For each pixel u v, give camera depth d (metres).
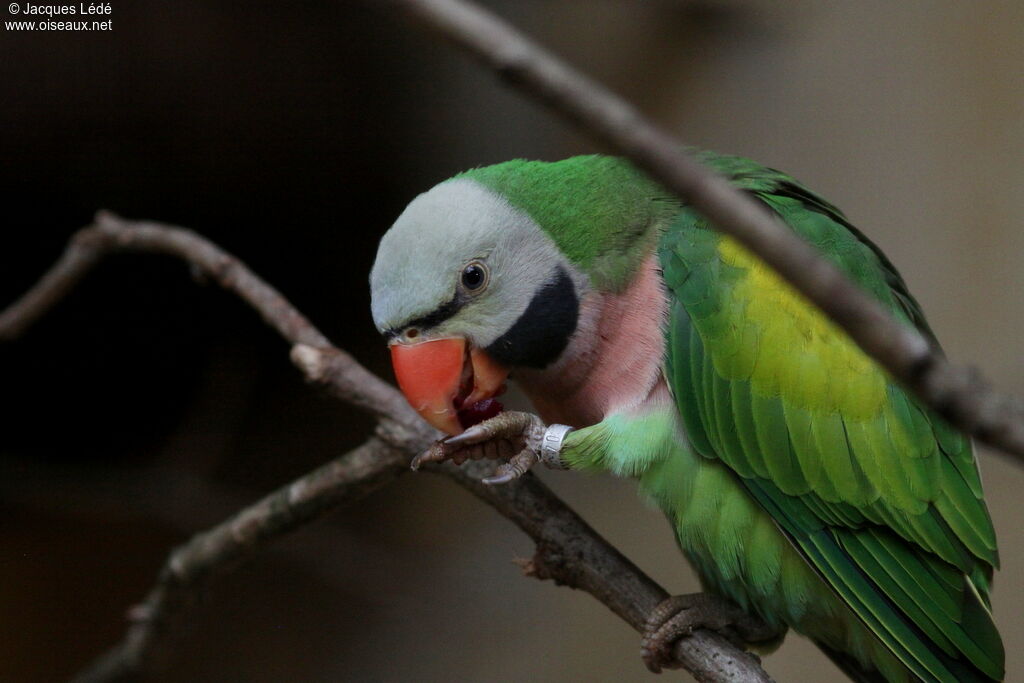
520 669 8.95
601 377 4.60
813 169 8.67
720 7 8.91
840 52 8.73
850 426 4.36
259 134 9.56
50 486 9.05
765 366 4.36
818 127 8.71
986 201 8.33
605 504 9.42
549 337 4.51
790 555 4.50
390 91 9.60
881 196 8.54
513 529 9.58
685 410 4.40
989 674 4.25
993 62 8.41
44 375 10.12
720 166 4.85
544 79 1.51
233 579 9.86
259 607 9.79
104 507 9.09
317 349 4.70
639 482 4.55
